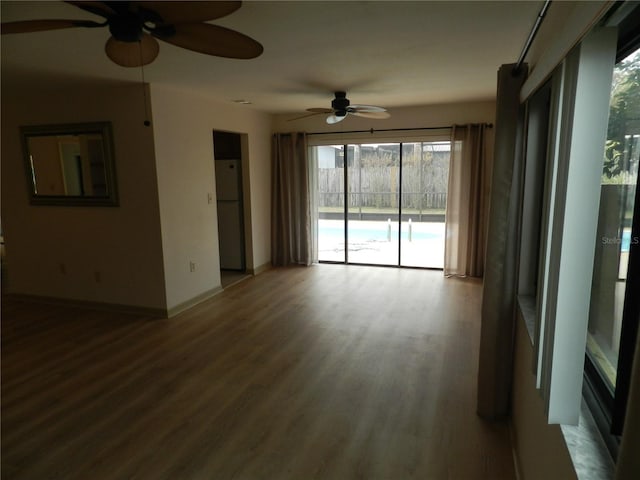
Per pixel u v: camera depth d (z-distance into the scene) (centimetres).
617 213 138
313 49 284
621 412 110
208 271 495
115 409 267
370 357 334
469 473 209
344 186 647
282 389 289
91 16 218
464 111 545
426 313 432
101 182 428
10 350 355
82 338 380
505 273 238
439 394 279
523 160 232
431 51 291
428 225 625
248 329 397
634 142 124
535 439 170
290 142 621
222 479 207
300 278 578
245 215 591
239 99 484
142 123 400
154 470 213
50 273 474
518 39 265
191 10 163
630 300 106
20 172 460
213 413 262
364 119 591
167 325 410
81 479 207
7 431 246
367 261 662
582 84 118
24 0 196
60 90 417
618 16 106
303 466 215
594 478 104
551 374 131
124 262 438
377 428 245
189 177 453
